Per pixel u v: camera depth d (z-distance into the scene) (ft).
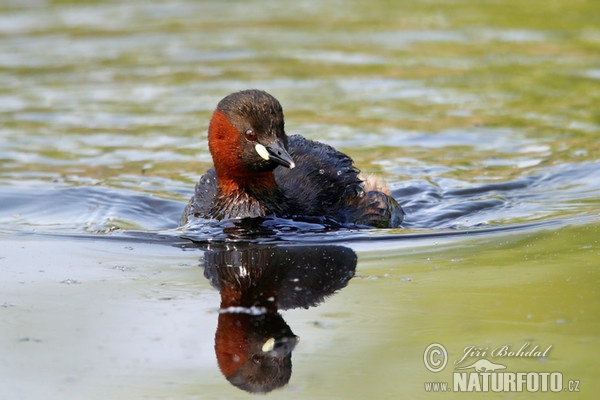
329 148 60.95
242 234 53.83
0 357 38.55
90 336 40.24
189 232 54.60
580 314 41.16
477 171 66.90
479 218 57.26
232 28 110.42
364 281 45.65
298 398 35.65
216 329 40.83
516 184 64.03
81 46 102.99
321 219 55.93
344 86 87.30
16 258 50.47
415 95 84.48
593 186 62.75
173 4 124.88
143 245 52.75
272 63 95.55
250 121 54.13
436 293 43.88
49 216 59.41
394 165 68.28
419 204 60.80
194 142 74.33
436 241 52.31
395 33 106.32
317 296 44.09
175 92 86.43
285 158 53.36
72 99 84.69
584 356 37.91
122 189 64.39
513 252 49.47
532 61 93.56
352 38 104.63
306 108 81.15
